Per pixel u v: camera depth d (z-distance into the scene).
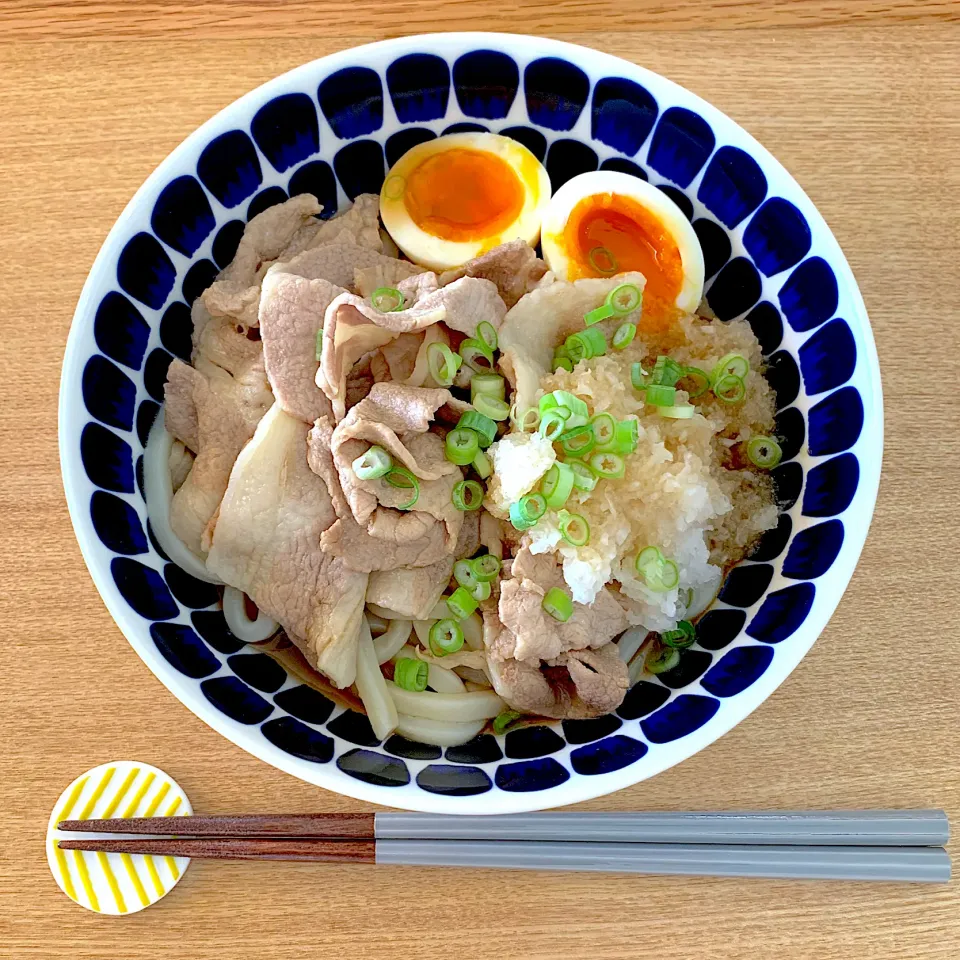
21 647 0.30
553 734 0.29
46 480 0.31
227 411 0.30
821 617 0.27
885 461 0.31
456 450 0.29
